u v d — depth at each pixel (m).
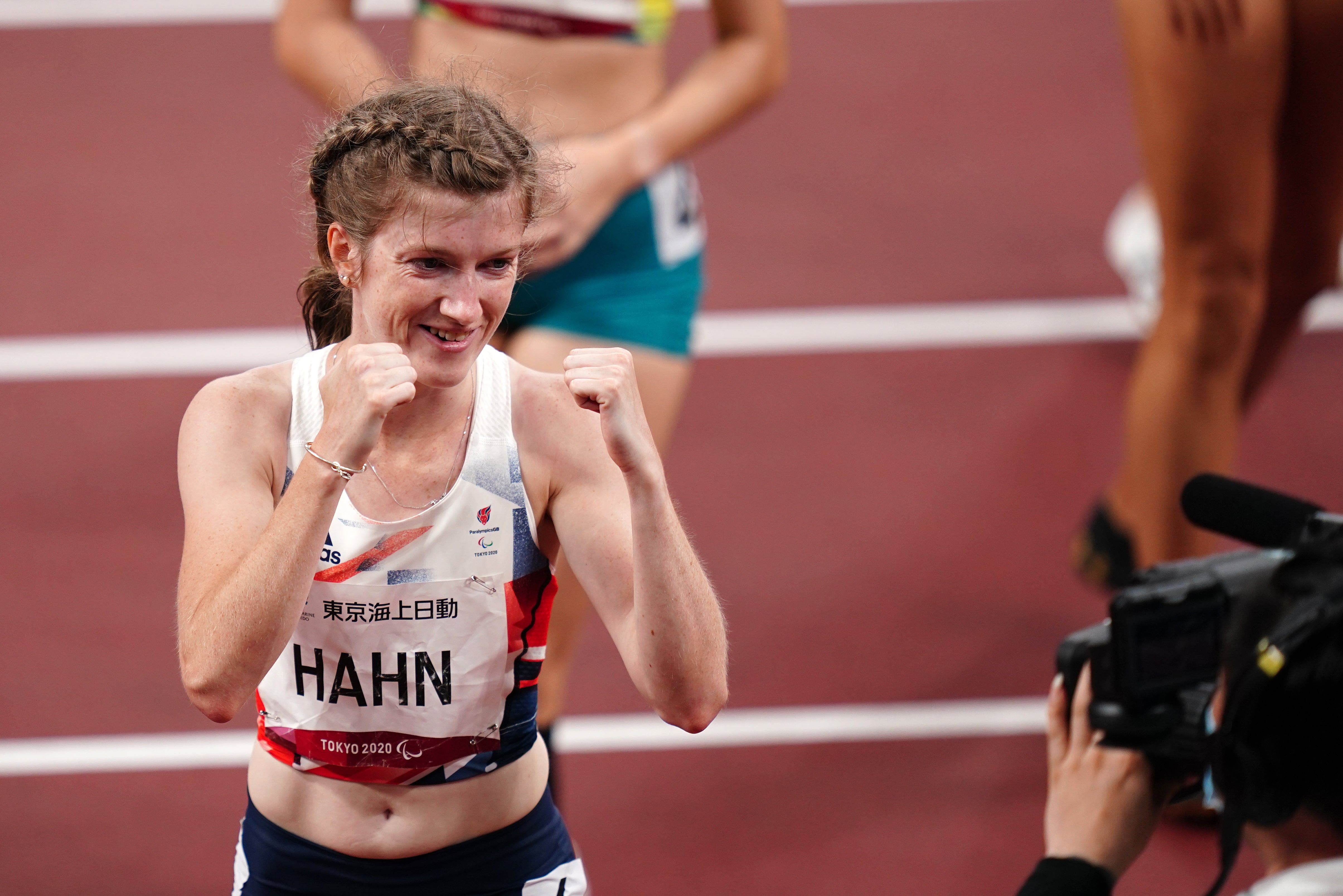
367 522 7.50
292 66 14.20
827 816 14.57
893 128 28.50
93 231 25.11
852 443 20.61
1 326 22.78
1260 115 13.67
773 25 14.43
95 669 16.44
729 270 24.64
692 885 13.70
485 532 7.65
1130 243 22.66
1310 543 5.96
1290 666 5.50
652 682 7.39
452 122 6.92
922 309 23.62
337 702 7.77
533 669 8.09
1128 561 16.44
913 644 16.97
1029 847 14.19
